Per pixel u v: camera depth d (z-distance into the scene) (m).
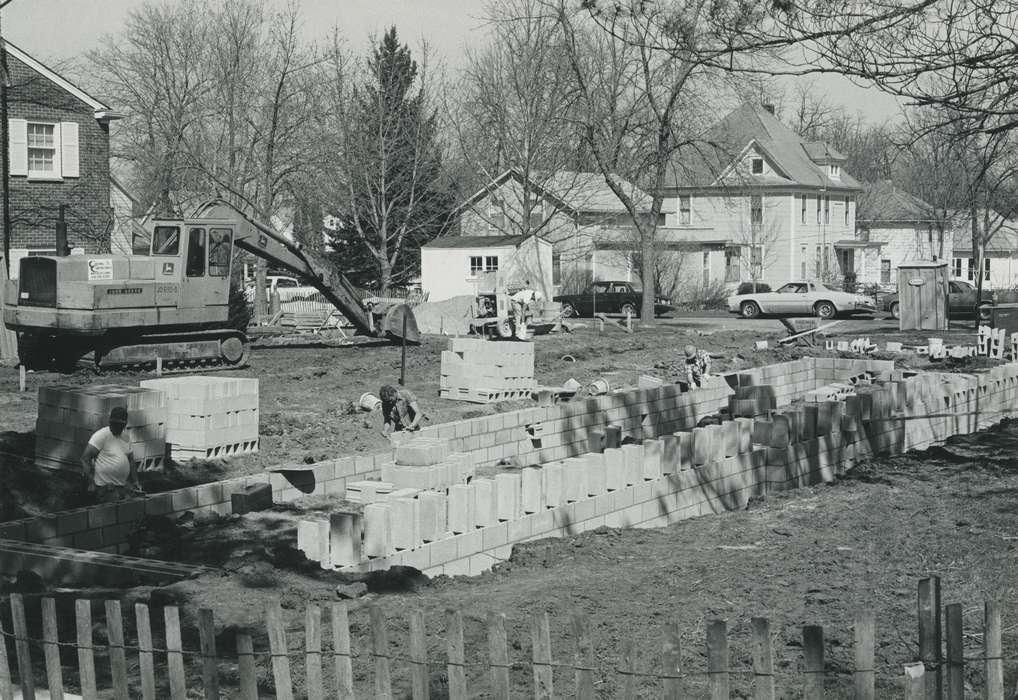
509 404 23.75
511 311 34.53
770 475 17.09
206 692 6.50
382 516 12.34
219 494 14.77
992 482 15.54
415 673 6.20
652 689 8.09
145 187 49.75
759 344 34.31
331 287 31.36
